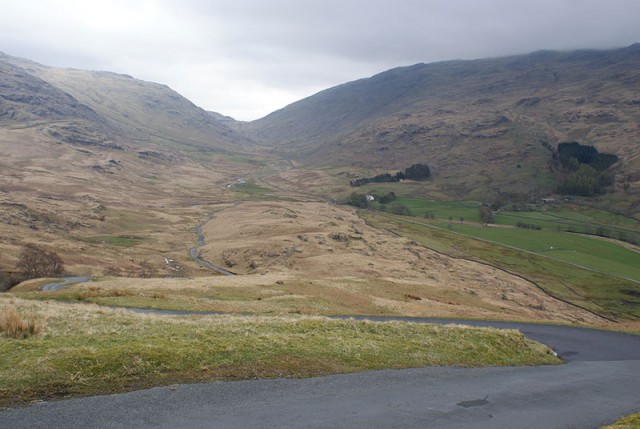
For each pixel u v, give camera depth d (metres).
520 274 155.25
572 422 17.19
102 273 116.50
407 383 19.81
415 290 89.31
